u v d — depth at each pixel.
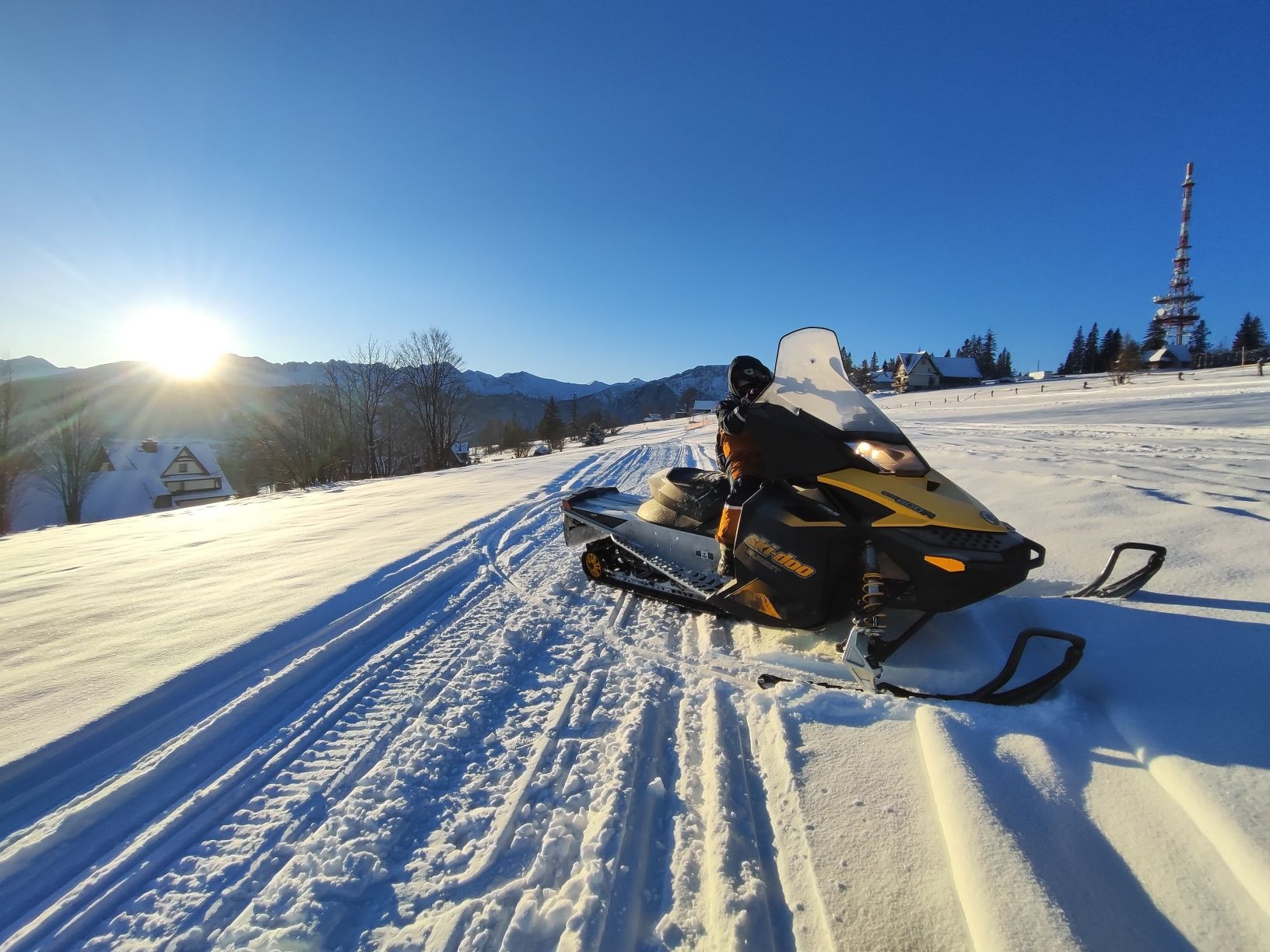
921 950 1.43
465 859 1.86
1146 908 1.44
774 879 1.71
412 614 4.09
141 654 3.31
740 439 3.34
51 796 2.17
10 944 1.61
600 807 2.05
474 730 2.59
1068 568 3.57
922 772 2.05
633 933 1.56
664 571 3.81
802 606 2.94
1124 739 2.05
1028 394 37.53
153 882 1.81
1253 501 4.52
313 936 1.61
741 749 2.33
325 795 2.19
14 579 5.78
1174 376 43.97
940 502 2.65
